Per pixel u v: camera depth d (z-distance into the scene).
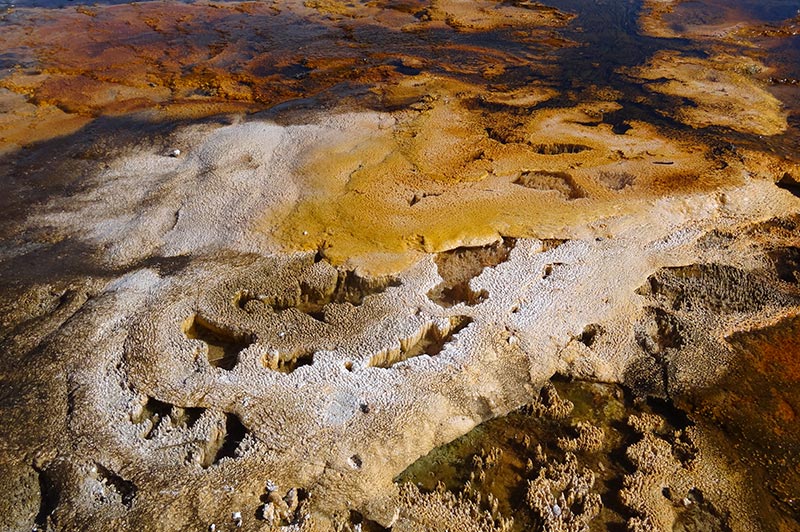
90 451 8.52
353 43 24.23
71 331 10.28
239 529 7.70
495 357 10.10
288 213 13.15
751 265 12.17
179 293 11.05
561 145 16.05
